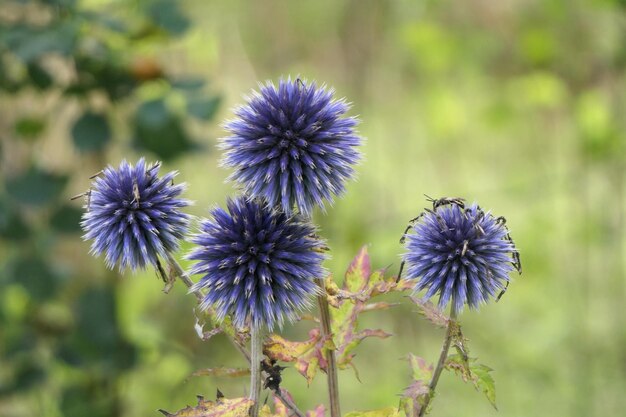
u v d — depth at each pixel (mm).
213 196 1261
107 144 846
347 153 557
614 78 1212
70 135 841
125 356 952
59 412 968
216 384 1069
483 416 1100
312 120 553
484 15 1271
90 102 859
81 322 924
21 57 777
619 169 1267
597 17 1161
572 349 1221
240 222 554
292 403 548
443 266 557
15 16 833
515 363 1192
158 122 795
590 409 1118
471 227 561
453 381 1147
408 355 552
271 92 559
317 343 544
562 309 1265
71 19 797
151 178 568
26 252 886
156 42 840
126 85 838
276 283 551
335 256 1133
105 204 565
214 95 805
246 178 553
